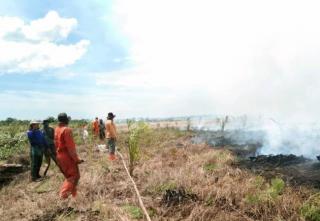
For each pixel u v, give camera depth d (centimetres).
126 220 680
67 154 820
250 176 974
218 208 727
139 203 780
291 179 962
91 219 712
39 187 1041
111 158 1422
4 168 1283
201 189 830
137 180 1007
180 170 1023
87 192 884
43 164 1438
